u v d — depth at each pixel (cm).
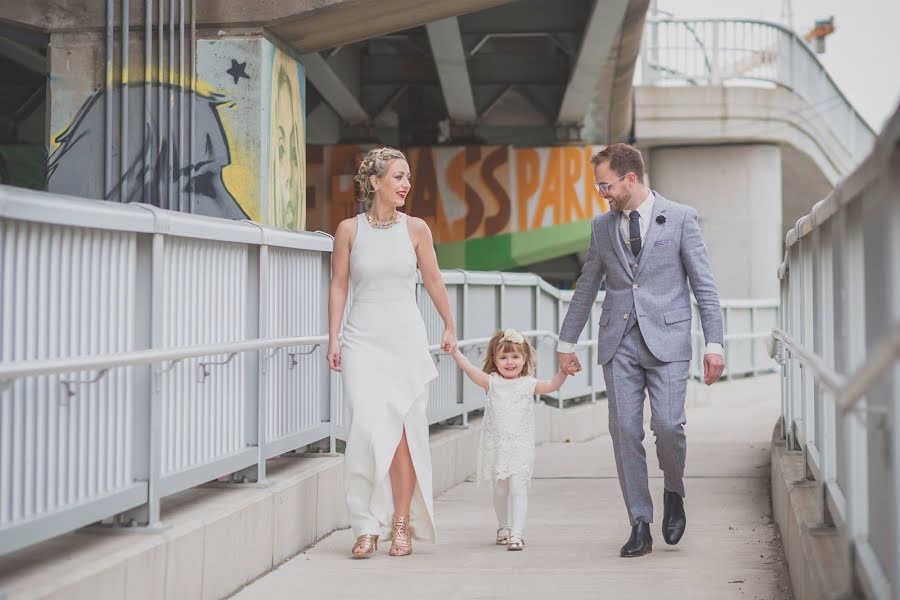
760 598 480
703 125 2881
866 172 301
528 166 2734
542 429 1236
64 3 1045
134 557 397
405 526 594
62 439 388
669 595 487
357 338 585
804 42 3002
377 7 1080
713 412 1703
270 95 1073
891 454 278
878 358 215
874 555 320
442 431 954
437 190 2752
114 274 427
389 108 2878
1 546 348
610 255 590
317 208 2758
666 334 575
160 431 446
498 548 614
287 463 644
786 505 560
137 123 1023
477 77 2595
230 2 1058
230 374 541
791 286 691
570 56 2355
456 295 992
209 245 520
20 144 2484
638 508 582
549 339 1276
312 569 548
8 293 362
